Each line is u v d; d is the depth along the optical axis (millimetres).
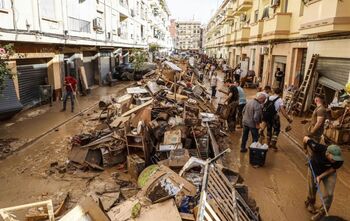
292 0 15562
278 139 9922
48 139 9547
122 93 19594
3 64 9094
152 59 42281
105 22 22562
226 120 10727
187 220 4039
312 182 5402
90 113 13438
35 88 14508
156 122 8102
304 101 12758
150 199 4570
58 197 5855
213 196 4352
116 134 7668
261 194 6199
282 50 17172
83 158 7203
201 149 7574
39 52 13797
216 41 55062
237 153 8578
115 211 4363
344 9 9195
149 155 7203
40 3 12648
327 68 11617
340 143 8789
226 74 27703
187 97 11828
